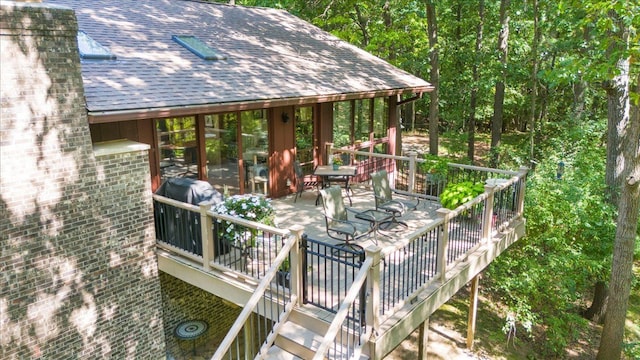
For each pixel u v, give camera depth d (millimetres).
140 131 8008
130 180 6676
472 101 20516
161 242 7441
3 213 5465
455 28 20984
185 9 12477
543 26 13945
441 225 6680
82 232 6223
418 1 16234
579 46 12336
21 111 5488
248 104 8188
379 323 5473
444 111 26547
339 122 12406
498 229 8695
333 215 7875
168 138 8508
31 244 5742
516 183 9336
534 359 10438
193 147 9008
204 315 9422
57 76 5758
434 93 16500
